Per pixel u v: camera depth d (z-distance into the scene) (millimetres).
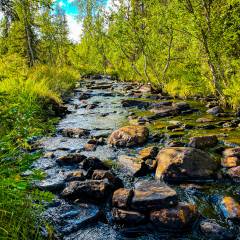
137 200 5008
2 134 4691
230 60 14781
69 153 8148
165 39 21547
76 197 5488
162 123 11336
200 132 9734
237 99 13477
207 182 6184
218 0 14133
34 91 12727
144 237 4566
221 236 4457
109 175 6086
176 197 5074
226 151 7477
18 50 34250
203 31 14055
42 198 3873
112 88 24688
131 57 28594
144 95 19391
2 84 12398
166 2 18891
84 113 14125
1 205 3473
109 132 10414
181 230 4641
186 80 17219
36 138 9547
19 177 3832
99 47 44438
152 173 6719
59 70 27328
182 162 6402
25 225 3641
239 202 5336
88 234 4602
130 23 21516
